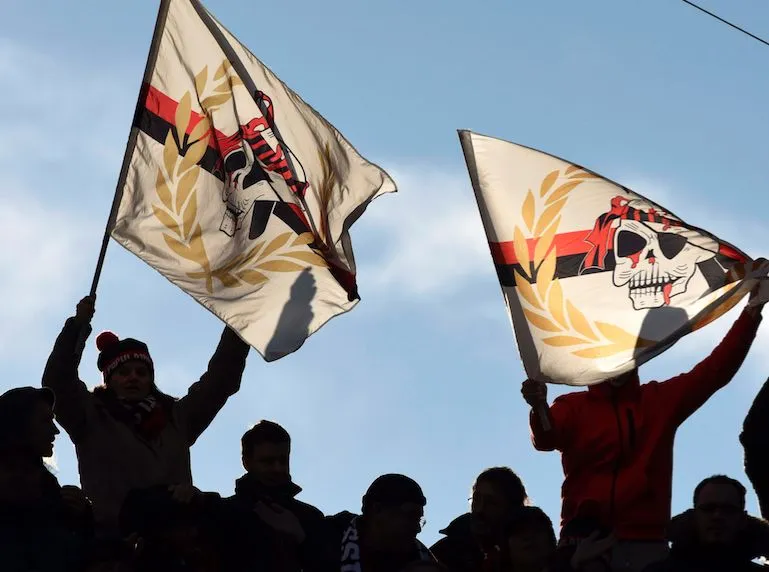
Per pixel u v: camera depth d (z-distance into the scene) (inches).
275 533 476.1
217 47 539.8
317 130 537.0
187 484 468.4
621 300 526.3
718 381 517.7
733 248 525.3
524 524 463.2
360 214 530.0
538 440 520.1
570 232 534.6
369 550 461.7
